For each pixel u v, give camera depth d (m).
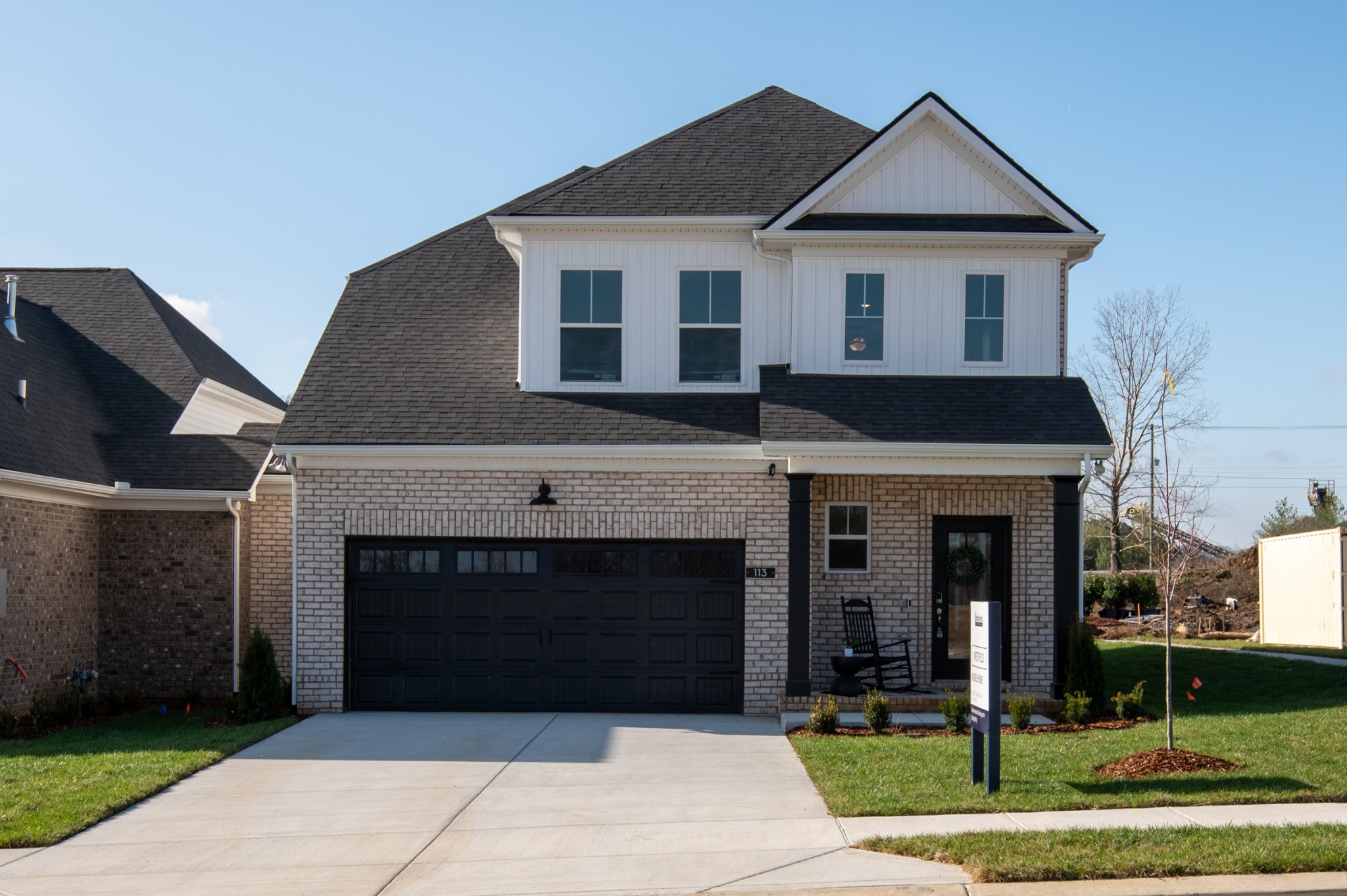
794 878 7.74
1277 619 24.69
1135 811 9.02
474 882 7.88
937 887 7.38
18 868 8.38
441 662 15.22
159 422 18.70
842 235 15.62
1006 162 15.92
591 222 16.17
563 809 9.95
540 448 14.98
